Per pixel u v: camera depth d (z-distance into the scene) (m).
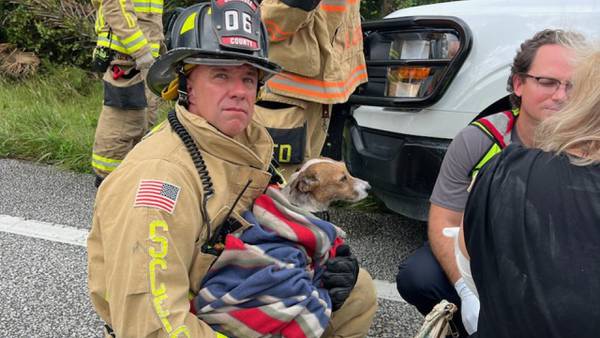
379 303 3.04
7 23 9.30
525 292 1.18
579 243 1.14
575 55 1.35
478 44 3.04
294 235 1.74
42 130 5.98
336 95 3.18
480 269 1.32
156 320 1.47
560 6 2.96
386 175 3.38
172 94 1.85
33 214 4.08
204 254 1.67
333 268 1.85
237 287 1.62
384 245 3.79
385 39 3.50
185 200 1.57
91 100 8.11
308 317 1.67
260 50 1.71
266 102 3.15
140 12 4.80
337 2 3.06
